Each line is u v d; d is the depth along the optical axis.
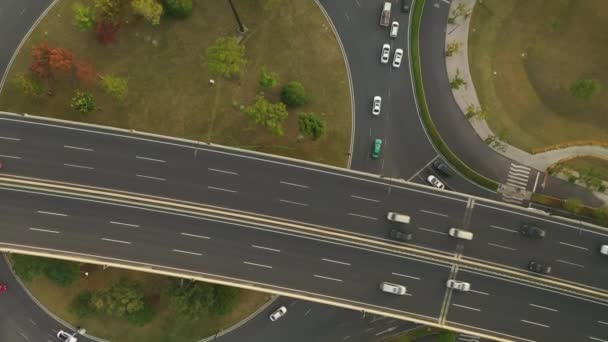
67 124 79.88
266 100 88.75
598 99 92.75
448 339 83.25
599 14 92.56
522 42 93.44
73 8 85.06
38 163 79.25
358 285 78.75
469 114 89.88
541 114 92.50
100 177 79.31
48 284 89.50
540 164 91.31
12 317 90.06
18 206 78.25
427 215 80.25
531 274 80.12
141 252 78.00
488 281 79.62
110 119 88.62
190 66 89.88
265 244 78.88
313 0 91.94
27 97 88.31
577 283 80.44
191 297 79.62
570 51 92.44
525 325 79.38
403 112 91.62
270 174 80.19
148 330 89.56
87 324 89.88
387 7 90.62
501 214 80.62
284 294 77.56
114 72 89.25
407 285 78.94
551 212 90.25
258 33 90.94
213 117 89.31
